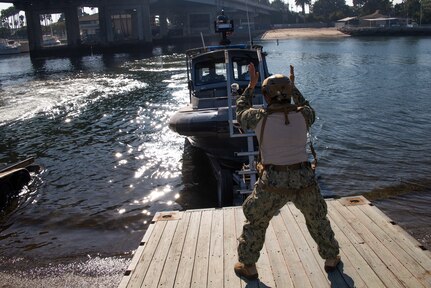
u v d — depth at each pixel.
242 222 5.08
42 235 8.14
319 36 99.06
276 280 3.91
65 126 17.70
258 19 143.25
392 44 66.62
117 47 78.69
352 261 4.12
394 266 4.00
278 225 4.96
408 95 22.05
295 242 4.55
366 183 9.95
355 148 12.82
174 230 4.97
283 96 3.63
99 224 8.52
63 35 179.12
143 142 14.64
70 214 9.05
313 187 3.64
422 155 11.93
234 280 3.94
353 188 9.66
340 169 10.96
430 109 18.31
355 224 4.89
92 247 7.53
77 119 18.95
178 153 13.17
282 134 3.57
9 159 13.52
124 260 7.02
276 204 3.64
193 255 4.39
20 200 9.96
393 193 9.30
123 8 80.50
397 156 11.92
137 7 79.75
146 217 8.77
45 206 9.55
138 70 40.81
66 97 25.48
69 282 6.43
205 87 11.23
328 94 23.36
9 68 51.41
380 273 3.91
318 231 3.81
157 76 35.06
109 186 10.65
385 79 28.45
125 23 126.56
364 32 97.19
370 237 4.57
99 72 41.06
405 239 4.49
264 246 4.52
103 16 80.75
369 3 140.38
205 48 12.19
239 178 8.56
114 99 24.06
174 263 4.26
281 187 3.56
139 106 21.53
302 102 3.82
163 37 100.94
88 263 6.96
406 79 28.08
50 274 6.69
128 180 11.02
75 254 7.30
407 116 17.06
